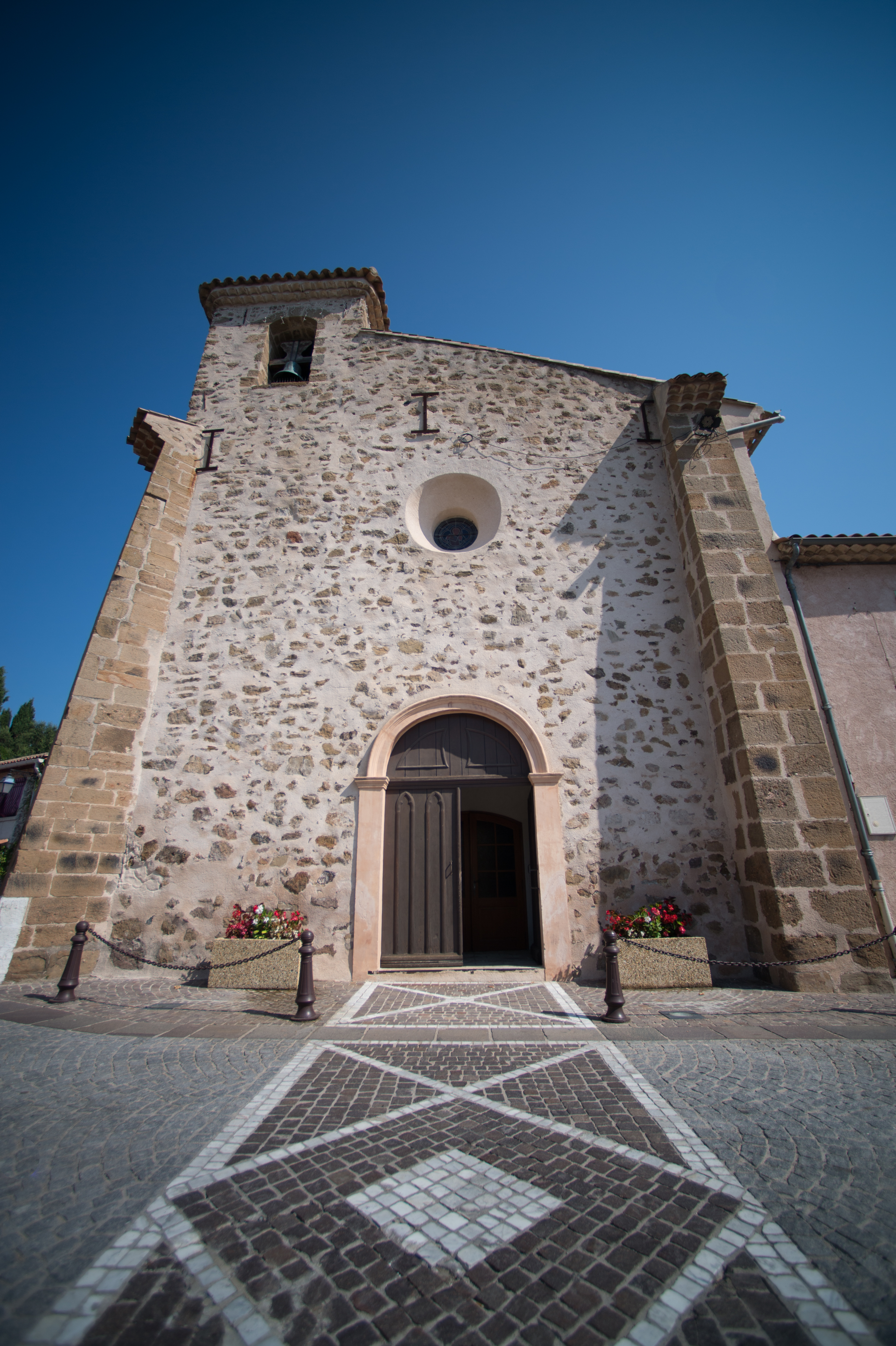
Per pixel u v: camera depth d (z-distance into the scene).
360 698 7.25
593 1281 1.84
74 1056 3.87
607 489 8.30
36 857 6.25
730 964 5.84
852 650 7.08
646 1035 4.27
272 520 8.25
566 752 6.96
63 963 6.14
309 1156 2.61
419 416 8.85
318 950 6.33
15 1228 2.11
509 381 9.05
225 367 9.54
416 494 8.39
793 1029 4.36
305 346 10.16
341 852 6.64
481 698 7.14
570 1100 3.18
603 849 6.59
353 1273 1.88
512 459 8.50
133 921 6.49
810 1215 2.17
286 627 7.63
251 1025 4.55
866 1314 1.71
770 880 5.85
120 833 6.77
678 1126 2.88
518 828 9.35
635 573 7.82
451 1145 2.71
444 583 7.78
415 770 7.08
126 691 7.18
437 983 6.00
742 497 7.62
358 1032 4.39
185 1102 3.18
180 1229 2.10
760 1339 1.62
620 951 5.88
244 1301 1.76
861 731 6.75
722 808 6.75
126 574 7.57
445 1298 1.78
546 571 7.83
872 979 5.53
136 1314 1.71
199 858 6.69
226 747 7.11
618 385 9.01
